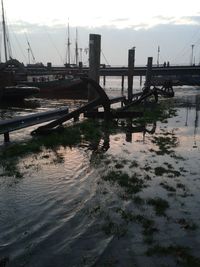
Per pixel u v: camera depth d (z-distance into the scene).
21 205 8.67
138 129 20.55
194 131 20.52
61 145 15.22
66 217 8.05
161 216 8.16
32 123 17.34
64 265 6.15
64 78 57.44
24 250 6.63
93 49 25.14
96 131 18.89
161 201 9.02
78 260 6.31
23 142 15.49
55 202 8.90
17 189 9.71
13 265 6.13
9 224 7.66
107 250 6.64
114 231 7.38
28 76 62.53
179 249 6.72
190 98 52.53
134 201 9.03
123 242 6.95
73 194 9.45
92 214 8.22
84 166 12.06
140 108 33.41
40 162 12.41
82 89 54.91
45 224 7.69
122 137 17.81
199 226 7.73
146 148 15.30
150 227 7.59
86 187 10.02
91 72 25.44
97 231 7.40
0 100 39.00
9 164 11.99
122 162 12.74
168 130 20.69
